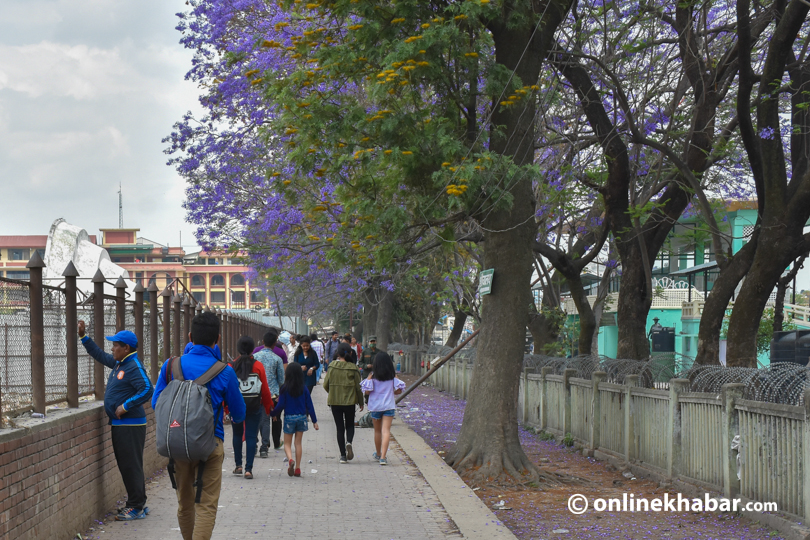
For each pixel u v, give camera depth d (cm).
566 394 1473
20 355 626
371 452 1308
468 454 1139
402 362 4391
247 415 1041
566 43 1505
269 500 873
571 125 1745
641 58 1516
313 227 1761
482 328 1173
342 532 716
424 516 789
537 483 1066
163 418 565
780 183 1245
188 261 12744
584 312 1817
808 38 1274
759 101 1248
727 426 865
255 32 1645
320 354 2972
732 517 830
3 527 521
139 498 762
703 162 1548
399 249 1041
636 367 1264
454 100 1112
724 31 1559
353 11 1031
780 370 837
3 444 525
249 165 2003
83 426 706
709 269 3241
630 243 1616
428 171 1038
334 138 1041
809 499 704
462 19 1035
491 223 1153
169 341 1219
